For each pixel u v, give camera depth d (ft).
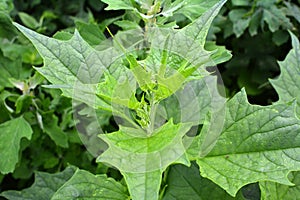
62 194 1.77
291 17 3.18
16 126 2.64
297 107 1.99
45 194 2.19
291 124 1.58
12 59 2.81
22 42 2.89
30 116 2.74
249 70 3.37
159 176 1.36
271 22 3.02
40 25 3.14
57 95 2.68
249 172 1.57
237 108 1.66
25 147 2.77
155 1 1.91
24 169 2.91
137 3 1.96
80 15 3.60
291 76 2.06
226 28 3.16
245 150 1.62
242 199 1.85
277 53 3.35
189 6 1.93
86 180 1.80
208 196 1.87
